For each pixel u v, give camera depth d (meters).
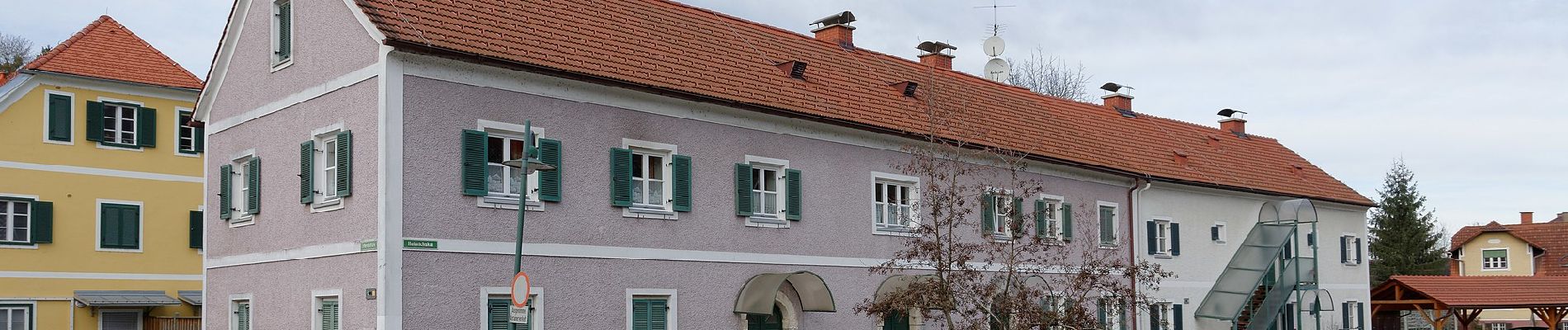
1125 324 30.14
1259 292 34.81
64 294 27.91
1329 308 35.53
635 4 24.12
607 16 22.75
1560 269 68.56
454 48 18.30
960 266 22.06
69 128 28.39
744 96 22.48
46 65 28.20
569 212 19.67
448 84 18.50
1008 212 23.06
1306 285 34.62
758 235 22.58
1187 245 33.09
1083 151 30.38
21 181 27.48
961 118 27.73
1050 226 24.89
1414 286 40.69
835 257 23.97
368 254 17.86
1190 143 36.31
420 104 18.16
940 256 21.59
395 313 17.58
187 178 30.34
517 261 16.50
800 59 26.27
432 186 18.19
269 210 20.61
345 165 18.48
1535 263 69.75
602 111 20.31
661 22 23.95
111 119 29.30
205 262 22.56
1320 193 38.19
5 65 51.34
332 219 18.86
